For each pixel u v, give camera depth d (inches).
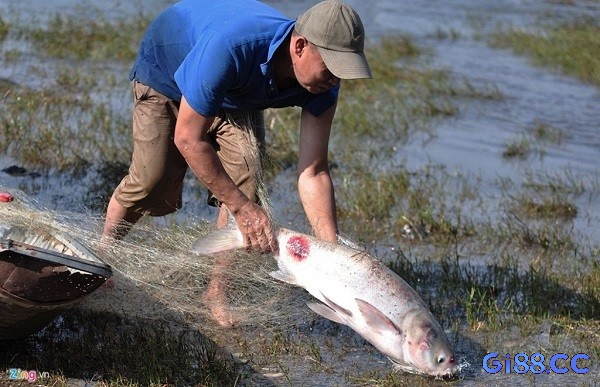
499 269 302.7
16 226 224.4
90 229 256.1
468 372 235.1
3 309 205.6
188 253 253.0
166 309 253.3
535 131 492.1
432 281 292.8
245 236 225.3
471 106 534.6
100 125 430.0
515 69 644.1
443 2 922.7
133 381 219.9
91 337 239.5
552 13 892.6
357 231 337.7
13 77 510.0
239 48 209.2
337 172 401.4
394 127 478.0
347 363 237.6
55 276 200.1
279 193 350.9
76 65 558.6
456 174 412.2
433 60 656.4
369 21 794.8
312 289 222.7
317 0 826.8
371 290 217.0
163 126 244.2
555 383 232.4
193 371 227.3
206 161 216.8
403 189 380.2
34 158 377.1
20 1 742.5
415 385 226.2
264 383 225.9
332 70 204.2
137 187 250.4
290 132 434.3
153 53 239.9
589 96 576.7
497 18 852.0
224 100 227.1
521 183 405.1
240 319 253.6
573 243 335.9
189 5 233.8
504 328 260.8
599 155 457.4
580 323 265.6
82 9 733.9
